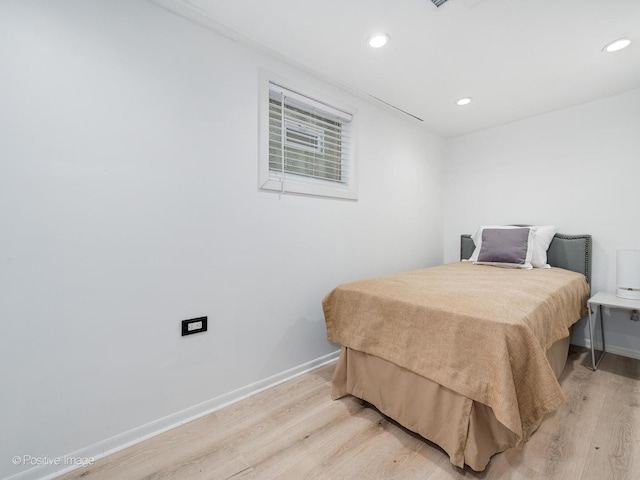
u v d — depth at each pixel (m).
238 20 1.54
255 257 1.80
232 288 1.70
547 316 1.39
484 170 3.15
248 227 1.77
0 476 1.10
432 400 1.27
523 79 2.12
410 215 2.98
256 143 1.79
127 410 1.36
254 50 1.77
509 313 1.19
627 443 1.32
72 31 1.21
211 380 1.63
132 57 1.36
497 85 2.21
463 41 1.70
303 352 2.06
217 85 1.63
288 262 1.97
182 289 1.52
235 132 1.70
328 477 1.17
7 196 1.10
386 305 1.48
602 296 2.19
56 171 1.18
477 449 1.13
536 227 2.61
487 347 1.11
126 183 1.35
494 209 3.08
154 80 1.42
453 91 2.31
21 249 1.12
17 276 1.12
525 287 1.65
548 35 1.64
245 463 1.24
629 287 2.09
